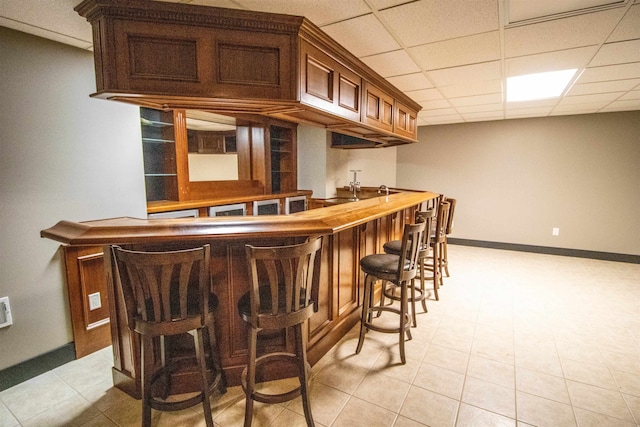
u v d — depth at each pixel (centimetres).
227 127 576
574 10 186
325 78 220
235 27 175
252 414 168
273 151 512
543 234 539
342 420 175
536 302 336
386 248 289
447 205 360
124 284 150
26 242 207
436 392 197
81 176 230
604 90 356
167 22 165
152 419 177
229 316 197
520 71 293
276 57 184
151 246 179
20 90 199
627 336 264
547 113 491
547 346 249
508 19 198
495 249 575
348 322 273
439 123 591
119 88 162
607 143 483
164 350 182
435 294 342
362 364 226
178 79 169
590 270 449
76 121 226
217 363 181
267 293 180
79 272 233
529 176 540
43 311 217
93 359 235
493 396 193
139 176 266
